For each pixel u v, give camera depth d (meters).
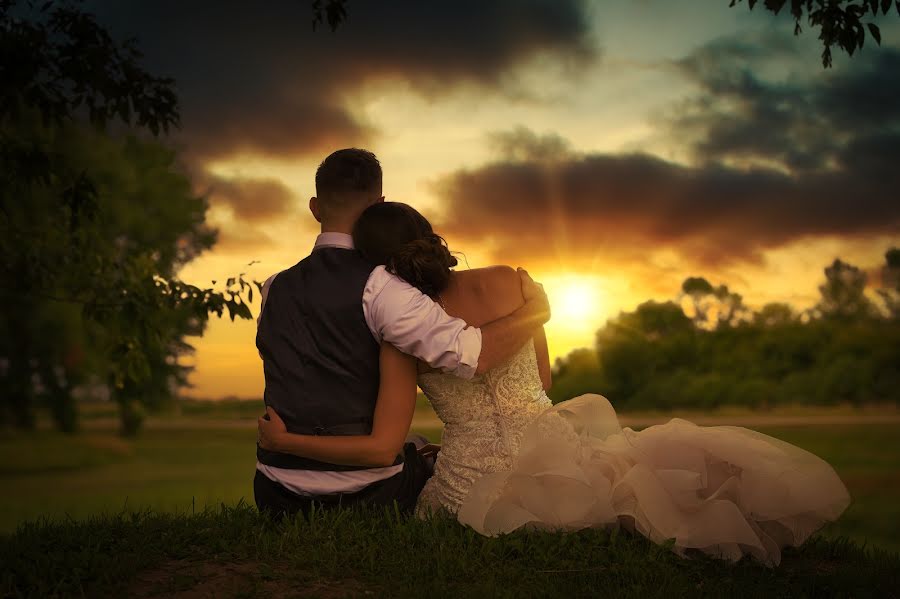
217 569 2.71
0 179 6.48
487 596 2.46
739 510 2.81
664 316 78.69
